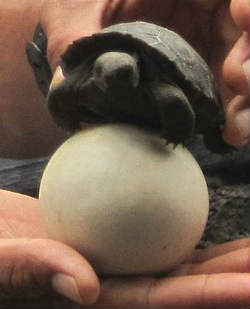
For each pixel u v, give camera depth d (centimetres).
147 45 21
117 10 33
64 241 22
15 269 21
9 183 33
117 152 22
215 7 32
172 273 22
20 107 36
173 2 33
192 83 21
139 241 21
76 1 34
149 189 21
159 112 22
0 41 39
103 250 21
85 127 23
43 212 23
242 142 24
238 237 28
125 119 23
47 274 20
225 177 30
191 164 23
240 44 24
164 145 22
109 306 21
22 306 22
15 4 37
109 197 21
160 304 20
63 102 23
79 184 21
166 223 21
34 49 35
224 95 26
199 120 23
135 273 22
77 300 20
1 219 28
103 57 21
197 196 22
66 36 32
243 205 29
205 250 24
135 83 21
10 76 37
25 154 36
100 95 22
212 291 20
